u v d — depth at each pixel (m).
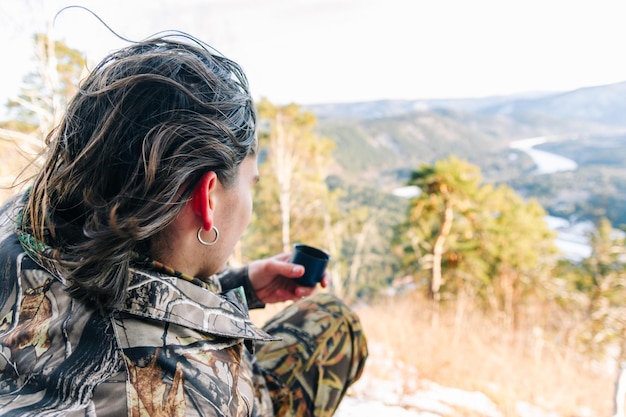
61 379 0.56
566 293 20.03
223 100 0.64
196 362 0.59
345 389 1.19
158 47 0.68
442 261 20.44
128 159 0.58
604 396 3.55
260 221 21.72
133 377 0.55
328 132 168.88
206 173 0.62
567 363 5.00
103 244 0.56
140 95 0.60
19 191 0.75
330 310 1.18
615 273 19.66
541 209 23.11
